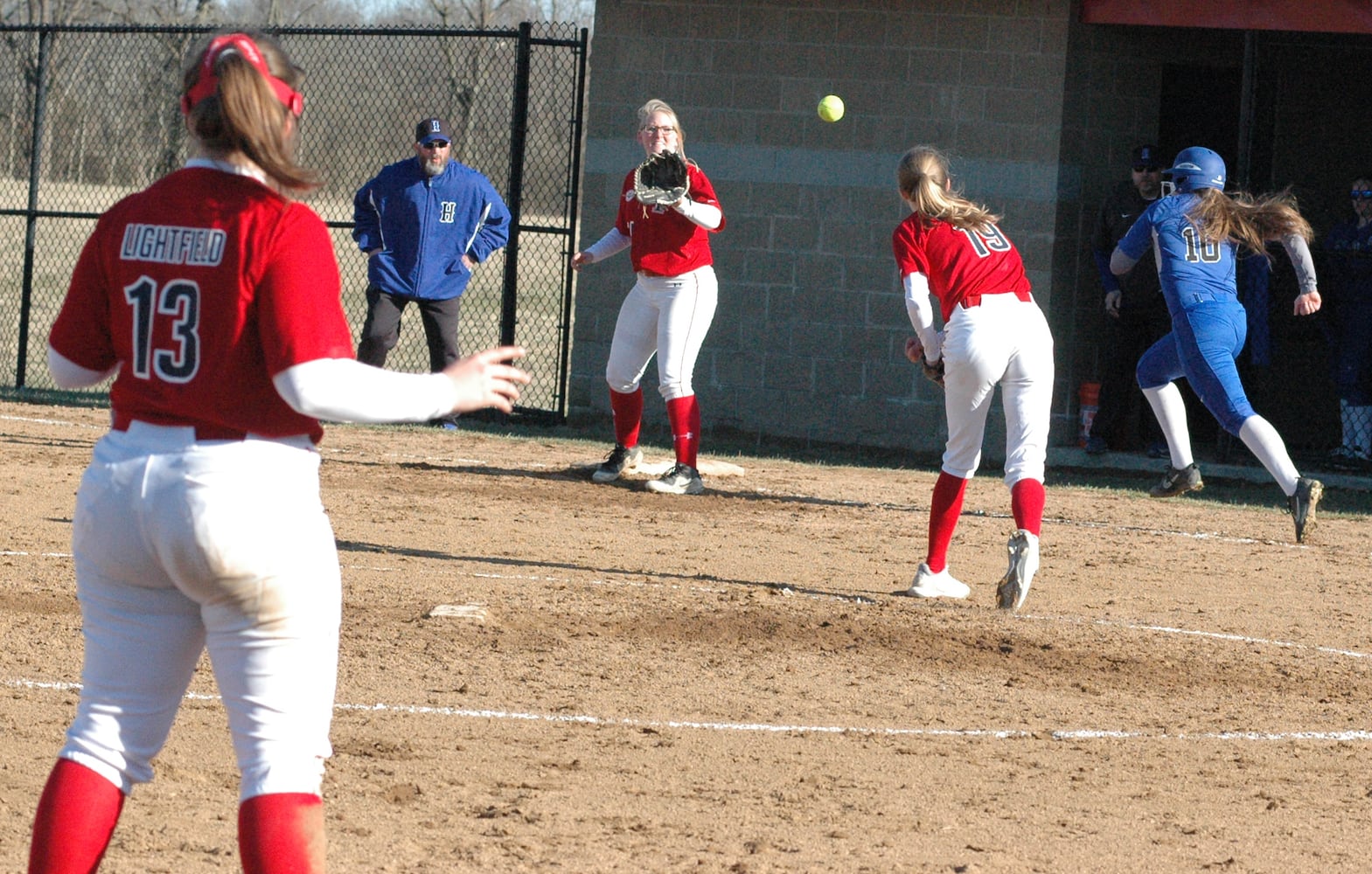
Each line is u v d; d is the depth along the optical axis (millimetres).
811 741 19359
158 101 73938
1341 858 15617
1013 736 19969
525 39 52969
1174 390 32812
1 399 52781
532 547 31281
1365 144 55750
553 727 19469
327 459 42062
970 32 51500
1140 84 52594
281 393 10352
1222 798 17625
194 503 10328
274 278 10312
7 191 86438
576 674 22078
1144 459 50750
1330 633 26672
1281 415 56625
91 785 10938
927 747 19297
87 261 11055
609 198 54375
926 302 25812
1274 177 56438
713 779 17609
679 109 53656
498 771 17531
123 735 11109
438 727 19188
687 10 53281
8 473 36875
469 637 23641
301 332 10250
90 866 10922
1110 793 17656
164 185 10844
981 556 32625
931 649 24234
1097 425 51031
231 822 15352
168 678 11156
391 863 14312
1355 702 22344
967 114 51781
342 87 73188
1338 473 49969
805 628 25156
